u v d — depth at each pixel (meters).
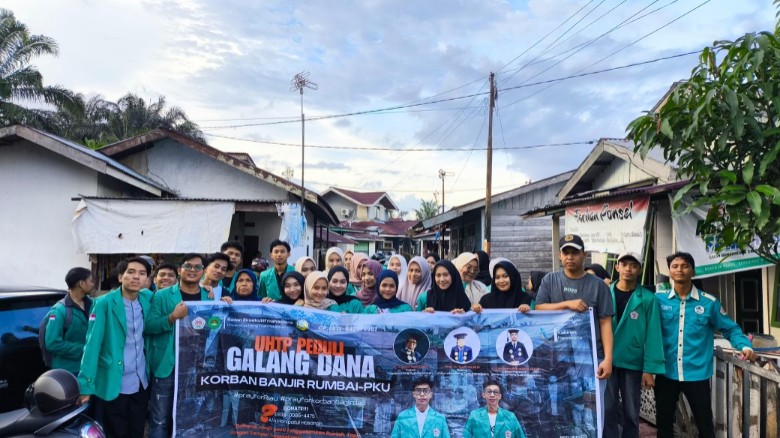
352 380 3.93
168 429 3.97
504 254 18.20
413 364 3.92
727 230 3.99
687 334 4.04
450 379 3.89
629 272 4.23
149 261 4.07
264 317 4.04
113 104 34.34
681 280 4.07
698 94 3.81
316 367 3.96
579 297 4.02
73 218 11.80
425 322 3.96
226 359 4.00
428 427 3.85
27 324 3.75
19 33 22.59
